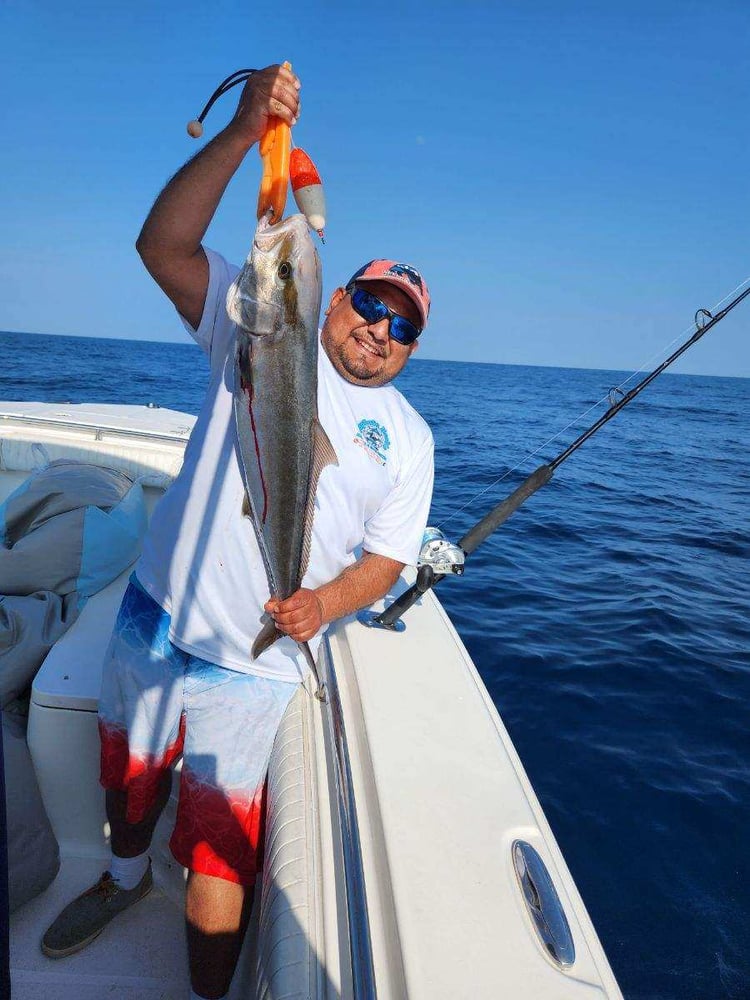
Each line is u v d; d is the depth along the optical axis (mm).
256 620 1952
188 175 1573
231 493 1895
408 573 3094
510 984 1156
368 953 1209
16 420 4562
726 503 12867
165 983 2070
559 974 1183
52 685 2355
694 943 2959
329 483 1975
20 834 2143
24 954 2109
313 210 1451
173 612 2012
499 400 40031
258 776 1974
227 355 1910
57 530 3055
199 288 1829
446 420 25953
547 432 23844
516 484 13141
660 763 4121
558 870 1436
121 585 3197
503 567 7695
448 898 1303
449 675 2104
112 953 2143
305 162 1463
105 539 3166
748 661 5449
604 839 3514
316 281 1443
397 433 2096
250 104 1447
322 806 1697
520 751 4168
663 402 49156
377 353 1991
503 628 5883
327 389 1996
